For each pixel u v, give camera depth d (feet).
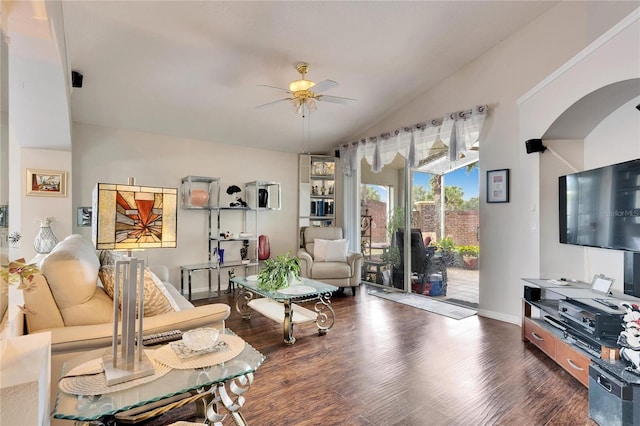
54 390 5.11
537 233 10.98
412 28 10.87
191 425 4.49
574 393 7.26
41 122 10.10
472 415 6.49
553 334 8.61
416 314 13.14
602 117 9.78
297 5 9.37
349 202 19.74
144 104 13.37
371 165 17.89
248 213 18.42
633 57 7.48
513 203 11.96
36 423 3.34
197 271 16.83
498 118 12.43
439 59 12.93
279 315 10.96
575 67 9.18
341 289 17.17
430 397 7.12
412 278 16.69
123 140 14.83
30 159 12.26
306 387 7.53
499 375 8.08
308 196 20.18
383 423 6.24
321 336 10.76
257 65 11.87
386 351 9.54
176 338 5.57
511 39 11.93
